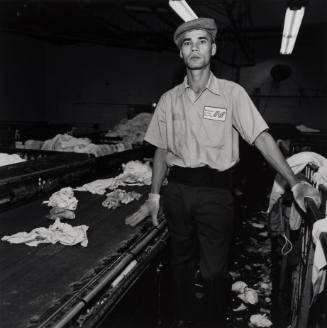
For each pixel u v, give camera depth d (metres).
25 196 2.27
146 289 1.66
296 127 8.96
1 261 1.42
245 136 1.53
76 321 1.08
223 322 1.78
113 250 1.54
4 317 1.03
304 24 9.37
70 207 2.12
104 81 12.46
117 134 6.36
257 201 5.80
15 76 11.65
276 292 2.65
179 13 4.70
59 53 12.80
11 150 3.51
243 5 9.59
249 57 10.11
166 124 1.64
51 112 13.15
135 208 2.25
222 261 1.64
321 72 10.12
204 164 1.57
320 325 1.60
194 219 1.64
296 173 2.20
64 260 1.43
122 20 11.32
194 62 1.46
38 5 8.26
